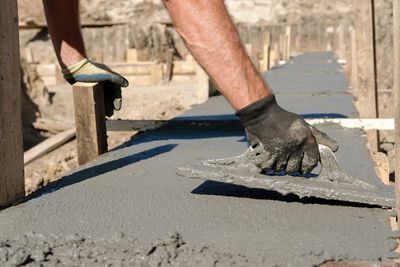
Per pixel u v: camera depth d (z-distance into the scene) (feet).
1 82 8.09
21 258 5.85
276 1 94.17
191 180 9.53
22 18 83.61
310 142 7.55
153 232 6.89
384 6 54.95
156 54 80.84
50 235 6.74
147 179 9.64
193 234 6.81
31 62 66.18
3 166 8.24
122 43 81.20
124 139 22.24
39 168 24.63
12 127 8.39
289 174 8.07
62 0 11.43
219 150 12.14
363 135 13.47
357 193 7.57
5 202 8.32
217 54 7.23
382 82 55.26
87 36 81.66
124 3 87.86
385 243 6.37
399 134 6.67
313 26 91.81
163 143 13.20
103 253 6.18
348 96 22.94
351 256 5.94
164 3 7.37
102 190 8.95
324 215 7.46
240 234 6.77
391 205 7.50
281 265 5.76
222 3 7.32
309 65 48.16
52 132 40.06
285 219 7.33
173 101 38.32
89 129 11.90
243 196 8.42
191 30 7.27
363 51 17.85
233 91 7.36
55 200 8.41
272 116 7.47
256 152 7.60
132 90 54.34
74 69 11.87
